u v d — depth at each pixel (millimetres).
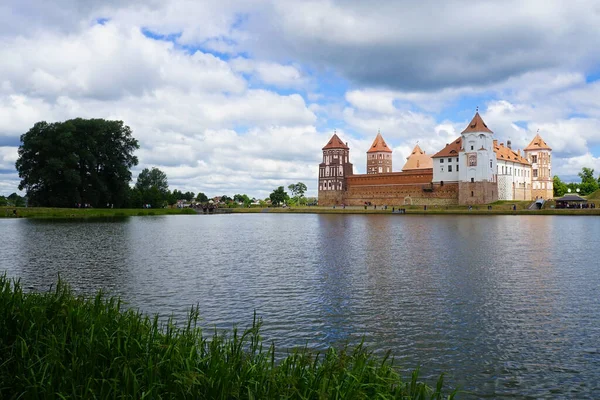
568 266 30641
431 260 33656
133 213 119812
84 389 9500
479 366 14062
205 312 19578
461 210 122688
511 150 167375
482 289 23766
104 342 11250
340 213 147625
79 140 107062
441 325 17859
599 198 133875
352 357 11438
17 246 42750
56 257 35562
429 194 155375
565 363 14266
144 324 12766
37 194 109438
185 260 34719
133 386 9422
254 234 60938
